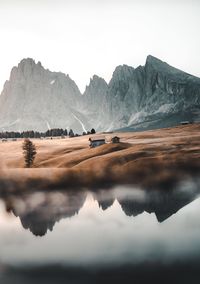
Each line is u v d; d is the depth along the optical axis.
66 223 63.72
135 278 39.28
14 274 41.50
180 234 54.00
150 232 56.00
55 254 47.31
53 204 81.00
